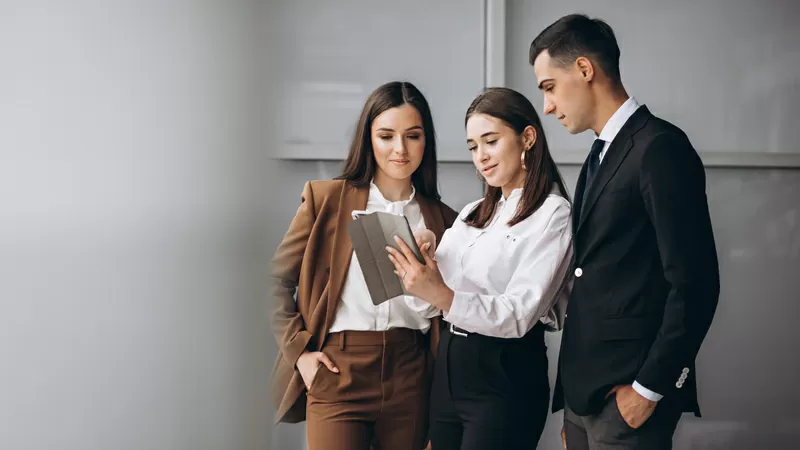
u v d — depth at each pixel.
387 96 2.38
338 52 3.09
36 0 2.83
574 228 1.99
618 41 3.23
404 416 2.36
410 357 2.37
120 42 2.89
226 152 2.98
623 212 1.86
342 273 2.37
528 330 2.08
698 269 1.75
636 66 3.24
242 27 3.01
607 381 1.87
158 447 2.87
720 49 3.26
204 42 2.98
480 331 2.02
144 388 2.86
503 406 2.07
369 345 2.34
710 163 3.24
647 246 1.86
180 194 2.93
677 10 3.24
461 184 3.14
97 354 2.83
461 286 2.18
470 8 3.12
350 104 3.09
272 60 3.05
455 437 2.16
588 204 1.92
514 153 2.15
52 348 2.80
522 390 2.09
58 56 2.84
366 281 2.16
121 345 2.85
